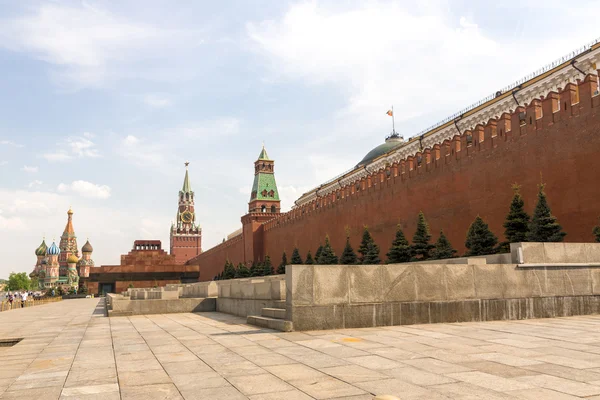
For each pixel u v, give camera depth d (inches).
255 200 3134.8
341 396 184.9
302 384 205.8
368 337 338.0
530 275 460.1
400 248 1146.0
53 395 200.8
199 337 384.8
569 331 347.6
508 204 952.9
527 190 909.8
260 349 303.1
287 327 380.8
